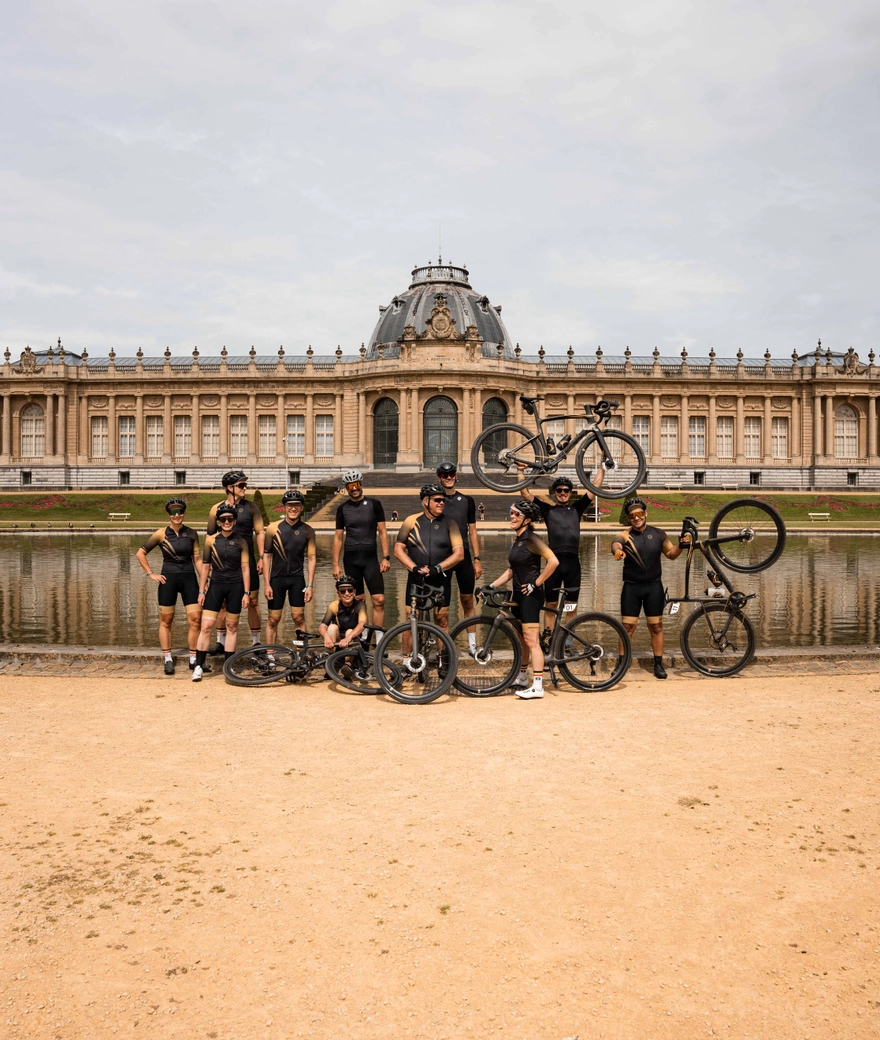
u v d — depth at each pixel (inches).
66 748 397.7
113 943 229.6
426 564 518.6
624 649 536.4
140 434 4229.8
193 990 209.5
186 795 335.6
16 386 4210.1
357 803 326.3
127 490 3828.7
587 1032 194.1
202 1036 192.7
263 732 427.2
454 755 388.2
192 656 557.0
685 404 4264.3
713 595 582.6
